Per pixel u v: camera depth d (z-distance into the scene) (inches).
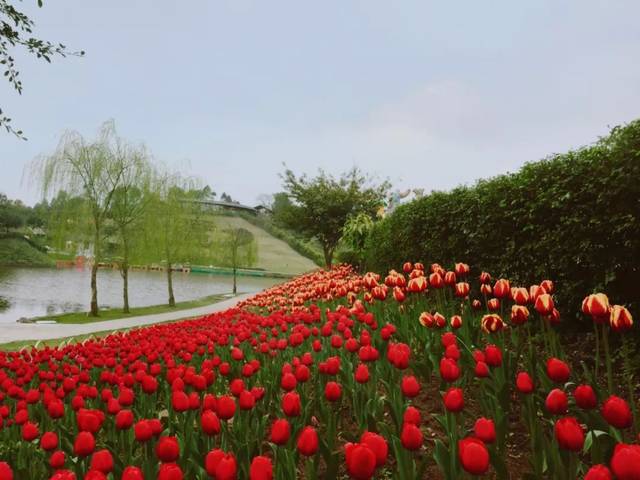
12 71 310.7
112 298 1253.1
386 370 154.7
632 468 62.0
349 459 72.4
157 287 1684.3
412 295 223.6
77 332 593.9
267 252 3250.5
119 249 945.5
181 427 133.8
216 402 112.3
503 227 248.5
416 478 90.7
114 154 921.5
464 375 159.3
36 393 166.7
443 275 218.2
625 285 184.4
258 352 204.5
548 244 211.9
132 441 140.6
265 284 2016.5
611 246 183.2
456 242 292.5
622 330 113.4
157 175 1015.6
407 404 128.6
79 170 890.7
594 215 187.6
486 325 149.7
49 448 118.9
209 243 1322.6
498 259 255.9
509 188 243.4
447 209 305.6
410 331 206.8
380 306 225.6
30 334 569.9
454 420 100.2
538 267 219.3
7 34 297.4
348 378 155.4
